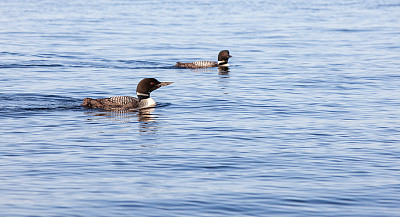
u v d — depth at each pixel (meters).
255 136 15.84
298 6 70.94
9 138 15.41
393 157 13.82
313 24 50.16
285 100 21.03
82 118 18.03
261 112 19.06
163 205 10.73
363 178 12.31
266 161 13.51
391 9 66.81
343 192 11.47
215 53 34.72
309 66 29.25
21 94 21.78
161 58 32.47
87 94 22.19
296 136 15.84
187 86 24.25
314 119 17.98
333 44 37.88
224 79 26.09
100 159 13.60
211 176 12.41
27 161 13.37
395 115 18.47
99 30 44.97
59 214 10.30
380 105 20.05
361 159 13.66
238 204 10.81
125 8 65.69
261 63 30.70
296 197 11.20
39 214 10.30
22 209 10.51
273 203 10.88
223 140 15.41
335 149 14.52
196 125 17.19
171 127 16.94
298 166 13.13
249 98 21.45
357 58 31.75
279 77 26.28
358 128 16.77
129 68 29.11
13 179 12.11
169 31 44.56
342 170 12.84
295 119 17.98
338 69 28.16
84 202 10.88
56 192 11.38
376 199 11.11
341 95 21.92
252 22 51.62
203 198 11.10
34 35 41.88
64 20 52.62
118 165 13.16
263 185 11.86
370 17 56.97
